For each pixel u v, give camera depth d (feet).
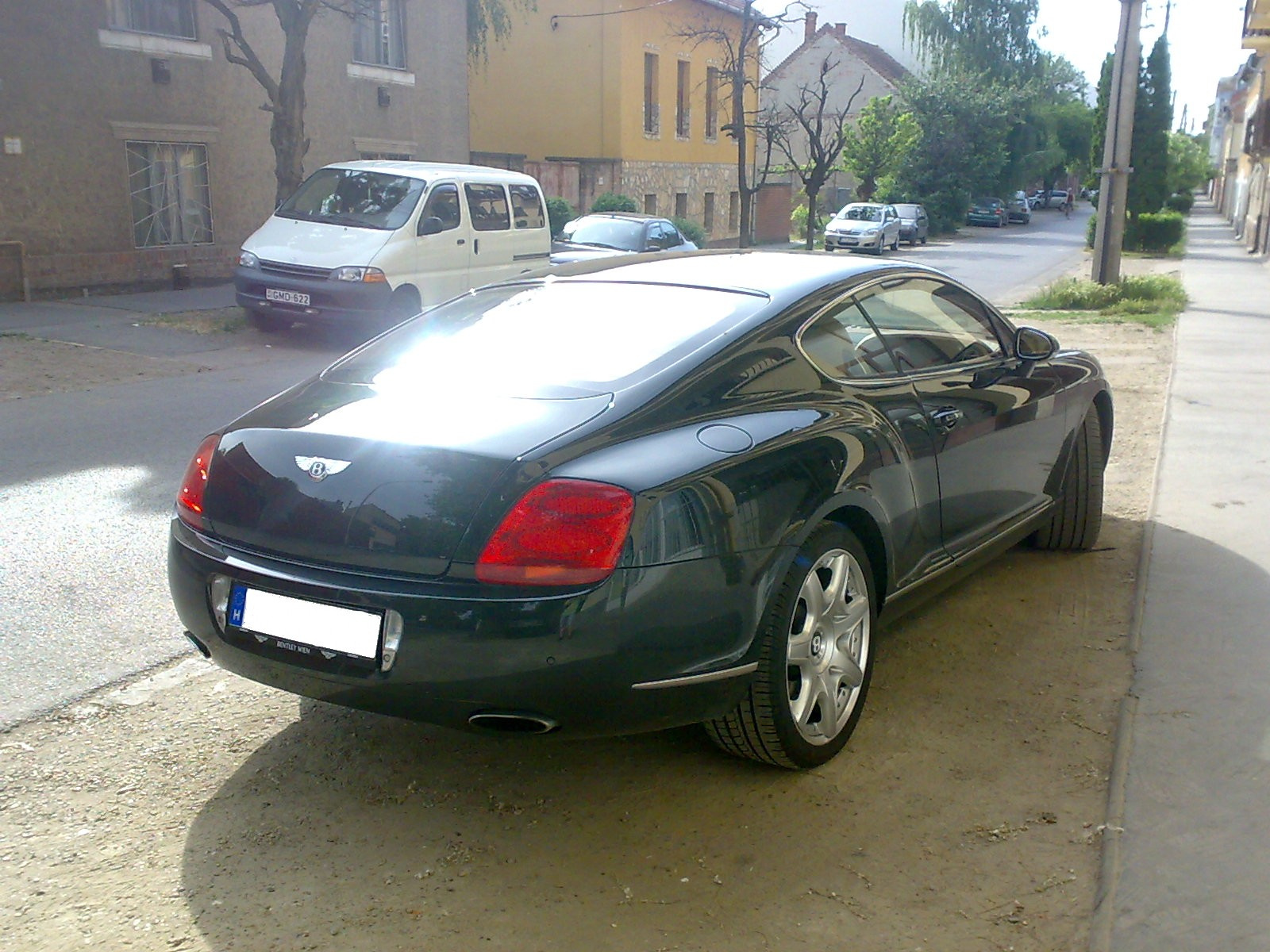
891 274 14.35
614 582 9.52
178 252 59.52
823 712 11.59
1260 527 19.60
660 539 9.73
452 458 9.93
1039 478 16.46
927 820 10.75
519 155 96.63
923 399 13.48
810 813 10.87
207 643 11.03
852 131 153.99
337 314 40.70
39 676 13.88
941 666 14.17
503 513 9.60
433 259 43.09
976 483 14.51
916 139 163.63
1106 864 9.86
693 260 14.51
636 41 111.55
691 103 122.83
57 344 40.40
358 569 10.03
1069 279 63.62
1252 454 25.03
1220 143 304.71
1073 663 14.23
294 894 9.61
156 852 10.24
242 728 12.66
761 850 10.27
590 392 10.84
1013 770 11.64
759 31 118.21
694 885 9.76
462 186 45.09
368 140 72.02
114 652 14.64
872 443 12.07
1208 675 13.64
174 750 12.13
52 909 9.38
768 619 10.58
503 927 9.18
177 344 41.75
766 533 10.44
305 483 10.37
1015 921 9.22
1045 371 16.60
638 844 10.39
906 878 9.82
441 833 10.58
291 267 41.16
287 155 51.08
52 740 12.32
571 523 9.52
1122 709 12.75
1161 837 10.25
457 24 79.20
